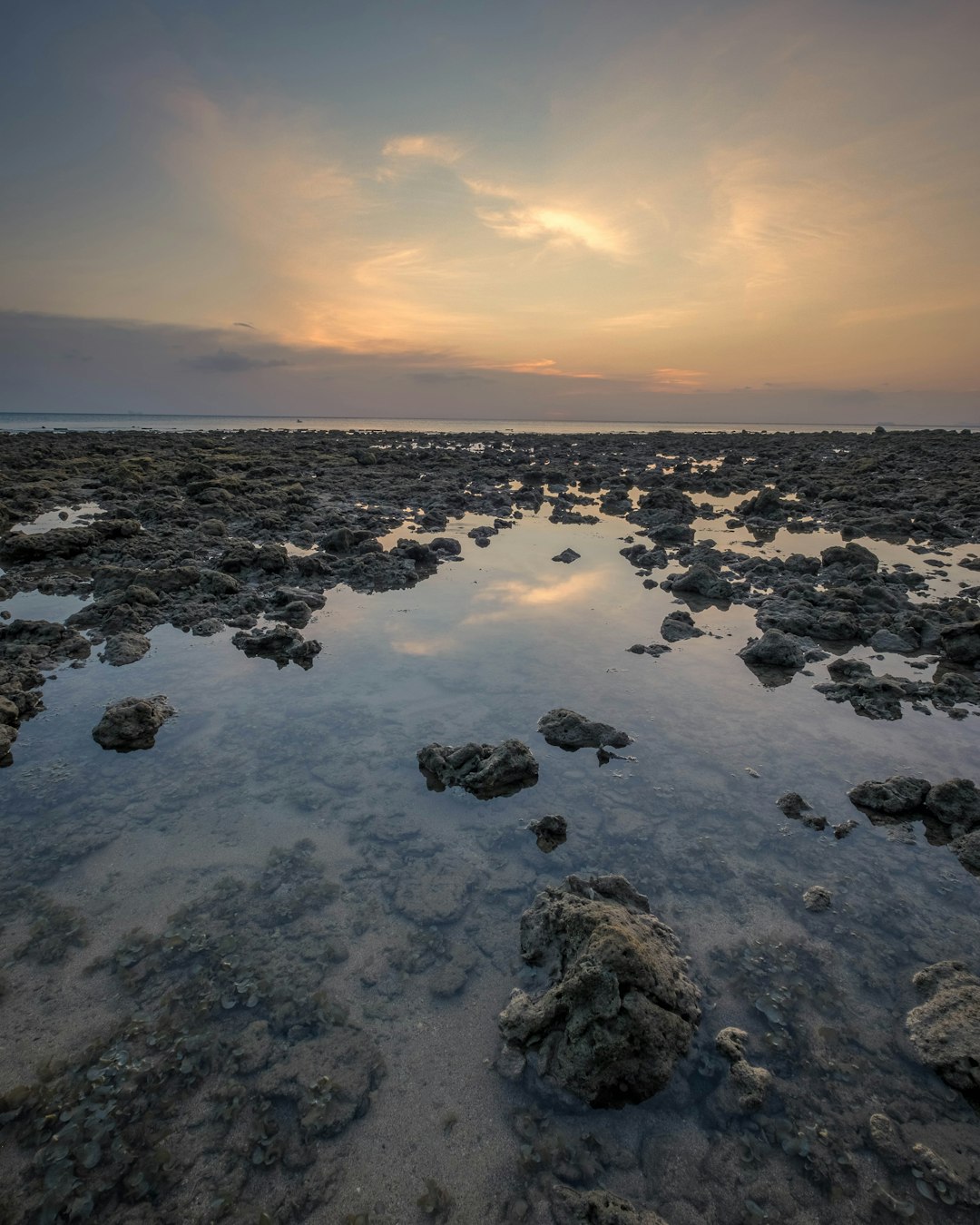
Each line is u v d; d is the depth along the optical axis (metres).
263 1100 3.62
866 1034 4.05
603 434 95.56
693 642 10.80
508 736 7.67
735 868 5.50
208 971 4.45
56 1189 3.22
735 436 86.06
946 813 6.07
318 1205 3.14
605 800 6.45
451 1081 3.74
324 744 7.48
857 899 5.16
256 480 30.27
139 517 22.05
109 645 10.23
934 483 30.39
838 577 14.70
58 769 6.95
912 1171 3.31
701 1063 3.89
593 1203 3.12
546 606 12.75
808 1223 3.12
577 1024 3.80
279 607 12.53
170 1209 3.14
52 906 5.02
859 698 8.54
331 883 5.30
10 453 37.91
